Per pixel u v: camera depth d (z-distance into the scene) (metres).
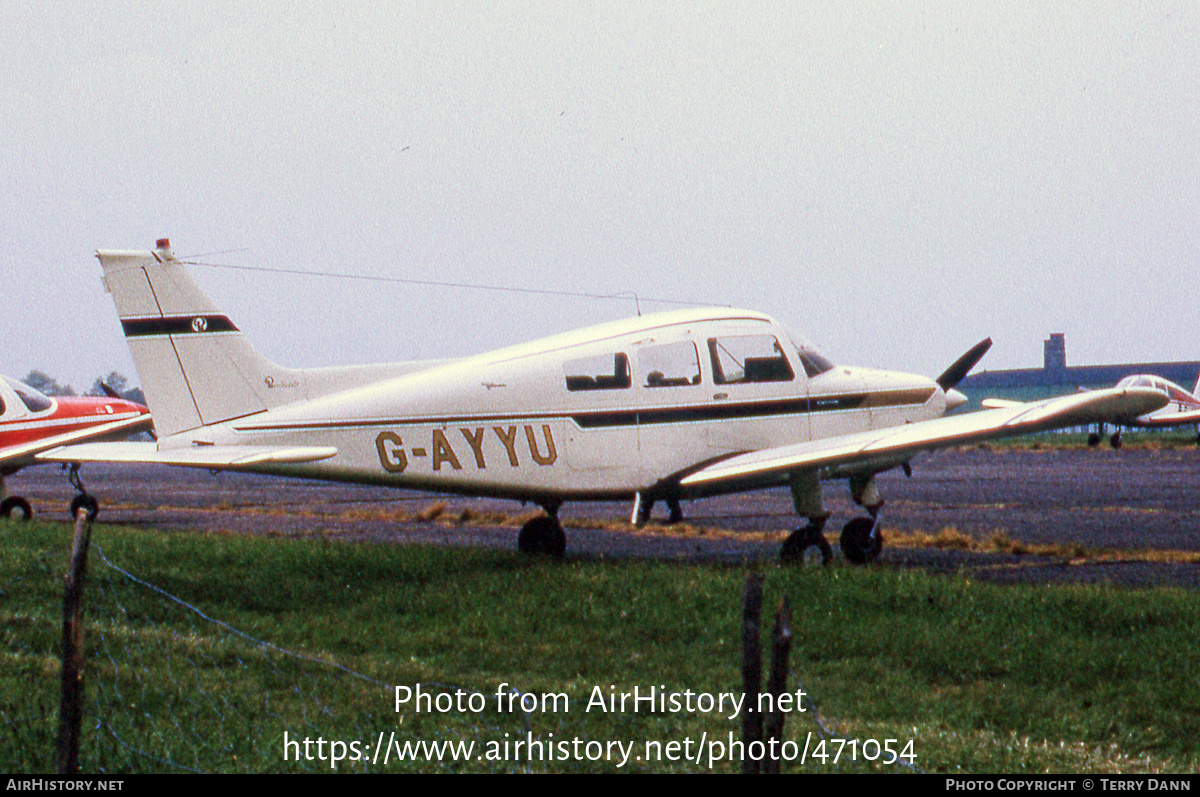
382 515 52.25
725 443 33.47
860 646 21.98
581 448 31.84
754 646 11.75
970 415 32.12
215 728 16.53
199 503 62.28
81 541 13.05
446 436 30.64
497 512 53.78
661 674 20.38
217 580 28.23
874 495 34.94
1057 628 23.16
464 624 23.94
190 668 19.94
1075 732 17.44
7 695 17.77
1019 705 18.64
